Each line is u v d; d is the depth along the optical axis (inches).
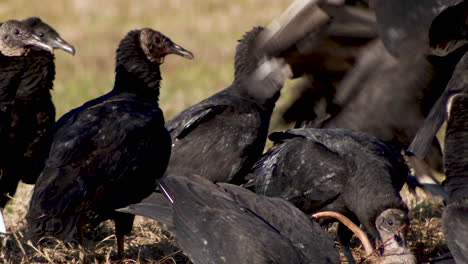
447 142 351.9
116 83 426.0
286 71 432.5
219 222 334.3
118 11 1440.7
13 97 408.2
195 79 968.3
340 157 394.6
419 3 375.2
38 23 484.1
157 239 428.5
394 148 402.6
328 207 398.3
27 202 472.1
